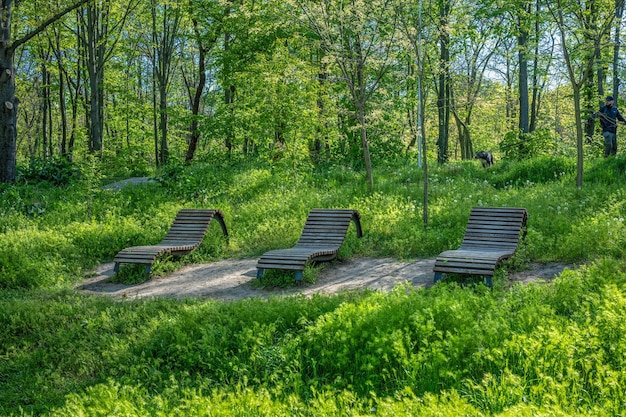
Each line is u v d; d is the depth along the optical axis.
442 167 20.64
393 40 14.56
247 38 23.64
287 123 20.69
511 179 17.81
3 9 18.89
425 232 12.07
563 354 5.52
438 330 6.45
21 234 13.62
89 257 12.93
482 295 8.05
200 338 7.49
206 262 12.37
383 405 4.82
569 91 36.56
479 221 10.45
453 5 15.38
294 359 6.49
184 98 37.53
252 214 15.09
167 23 32.41
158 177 19.64
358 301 7.61
